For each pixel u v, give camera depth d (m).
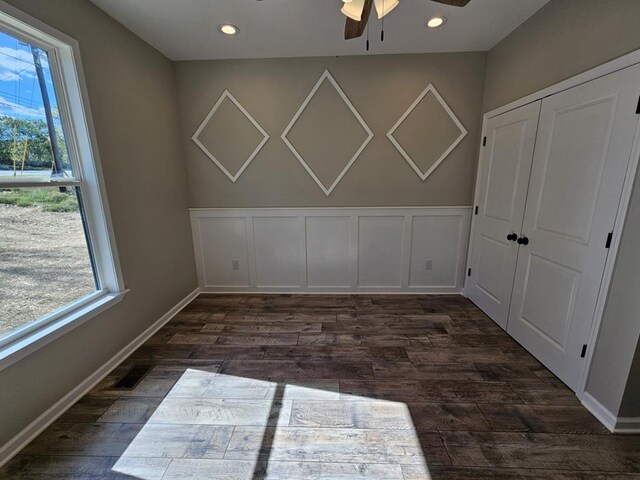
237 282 3.40
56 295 1.75
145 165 2.47
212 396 1.78
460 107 2.87
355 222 3.18
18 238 1.53
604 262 1.56
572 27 1.77
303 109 2.94
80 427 1.55
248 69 2.88
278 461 1.36
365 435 1.49
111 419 1.61
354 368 2.03
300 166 3.09
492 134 2.67
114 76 2.11
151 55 2.55
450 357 2.15
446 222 3.14
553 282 1.95
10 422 1.40
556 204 1.91
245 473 1.30
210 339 2.43
